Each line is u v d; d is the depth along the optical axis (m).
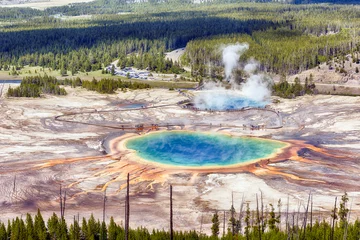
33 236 85.62
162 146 145.25
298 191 109.62
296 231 84.75
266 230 90.81
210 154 137.38
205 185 114.25
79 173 122.19
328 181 115.75
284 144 146.25
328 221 93.56
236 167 126.25
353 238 84.06
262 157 134.00
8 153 136.75
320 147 142.75
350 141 148.00
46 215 98.31
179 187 113.19
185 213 99.06
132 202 104.88
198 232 90.38
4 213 99.44
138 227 87.00
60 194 103.94
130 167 126.94
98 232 87.19
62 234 86.44
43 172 122.12
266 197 106.31
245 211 99.50
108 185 114.69
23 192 109.94
